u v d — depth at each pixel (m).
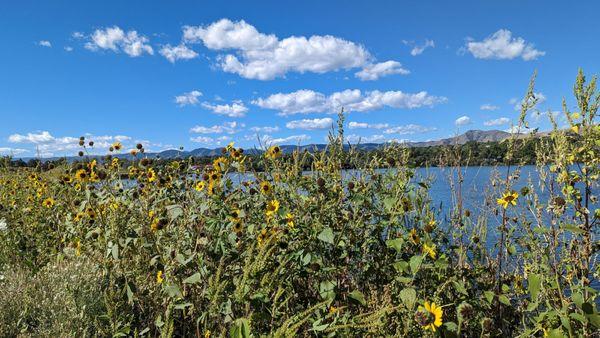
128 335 2.98
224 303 2.48
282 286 2.91
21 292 3.33
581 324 2.71
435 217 4.25
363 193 3.54
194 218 3.27
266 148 3.97
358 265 3.38
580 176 3.20
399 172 3.83
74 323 2.97
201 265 2.75
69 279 3.35
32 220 5.34
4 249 4.50
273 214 3.39
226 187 3.99
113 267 3.35
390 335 2.60
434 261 3.12
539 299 3.28
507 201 3.70
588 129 3.19
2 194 6.53
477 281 3.63
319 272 3.01
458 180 4.41
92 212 3.88
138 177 4.71
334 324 2.47
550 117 3.36
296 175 3.75
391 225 3.35
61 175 5.41
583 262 3.23
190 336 2.85
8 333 2.93
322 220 3.26
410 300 2.57
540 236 3.80
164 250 3.17
